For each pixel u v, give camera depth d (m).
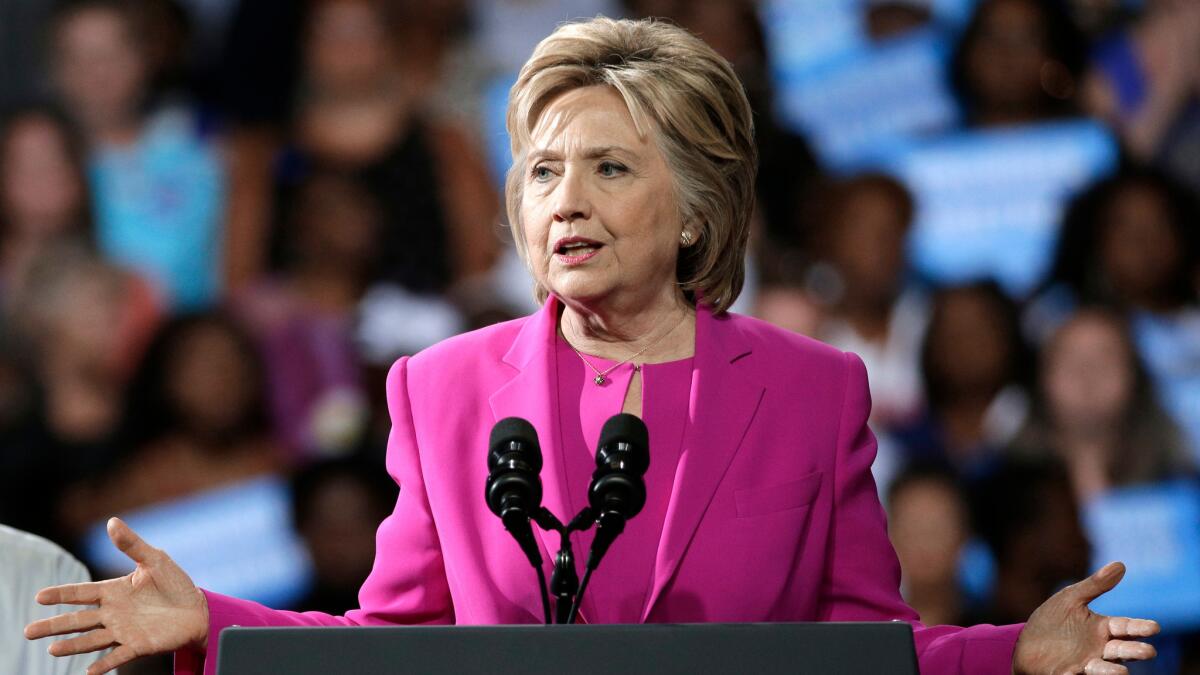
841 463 7.38
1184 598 16.19
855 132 16.44
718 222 7.39
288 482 16.33
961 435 16.36
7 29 16.56
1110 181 16.36
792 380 7.45
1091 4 16.50
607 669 5.39
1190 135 16.42
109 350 16.45
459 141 16.52
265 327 16.44
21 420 16.38
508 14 16.56
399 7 16.55
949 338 16.33
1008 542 16.25
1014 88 16.41
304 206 16.50
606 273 7.05
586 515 6.23
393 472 7.56
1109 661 6.55
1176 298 16.34
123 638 6.34
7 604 8.22
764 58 16.42
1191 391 16.30
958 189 16.39
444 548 7.15
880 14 16.42
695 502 7.00
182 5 16.66
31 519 16.27
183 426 16.39
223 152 16.58
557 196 7.00
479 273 16.42
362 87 16.56
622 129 7.09
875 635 5.43
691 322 7.63
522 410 7.27
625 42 7.28
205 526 16.30
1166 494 16.20
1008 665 6.76
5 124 16.56
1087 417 16.30
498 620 6.89
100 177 16.59
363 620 7.32
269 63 16.62
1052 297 16.34
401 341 16.41
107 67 16.61
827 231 16.38
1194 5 16.41
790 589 7.07
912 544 16.33
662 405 7.31
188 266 16.53
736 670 5.40
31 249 16.55
